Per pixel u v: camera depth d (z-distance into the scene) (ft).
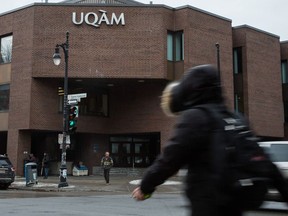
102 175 109.09
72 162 112.88
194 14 103.14
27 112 100.12
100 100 112.98
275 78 124.98
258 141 8.95
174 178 89.45
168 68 101.86
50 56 100.73
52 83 103.91
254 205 8.14
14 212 37.09
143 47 100.99
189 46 101.24
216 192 8.04
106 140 113.80
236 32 119.55
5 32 107.45
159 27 101.09
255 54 119.65
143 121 107.24
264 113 120.37
